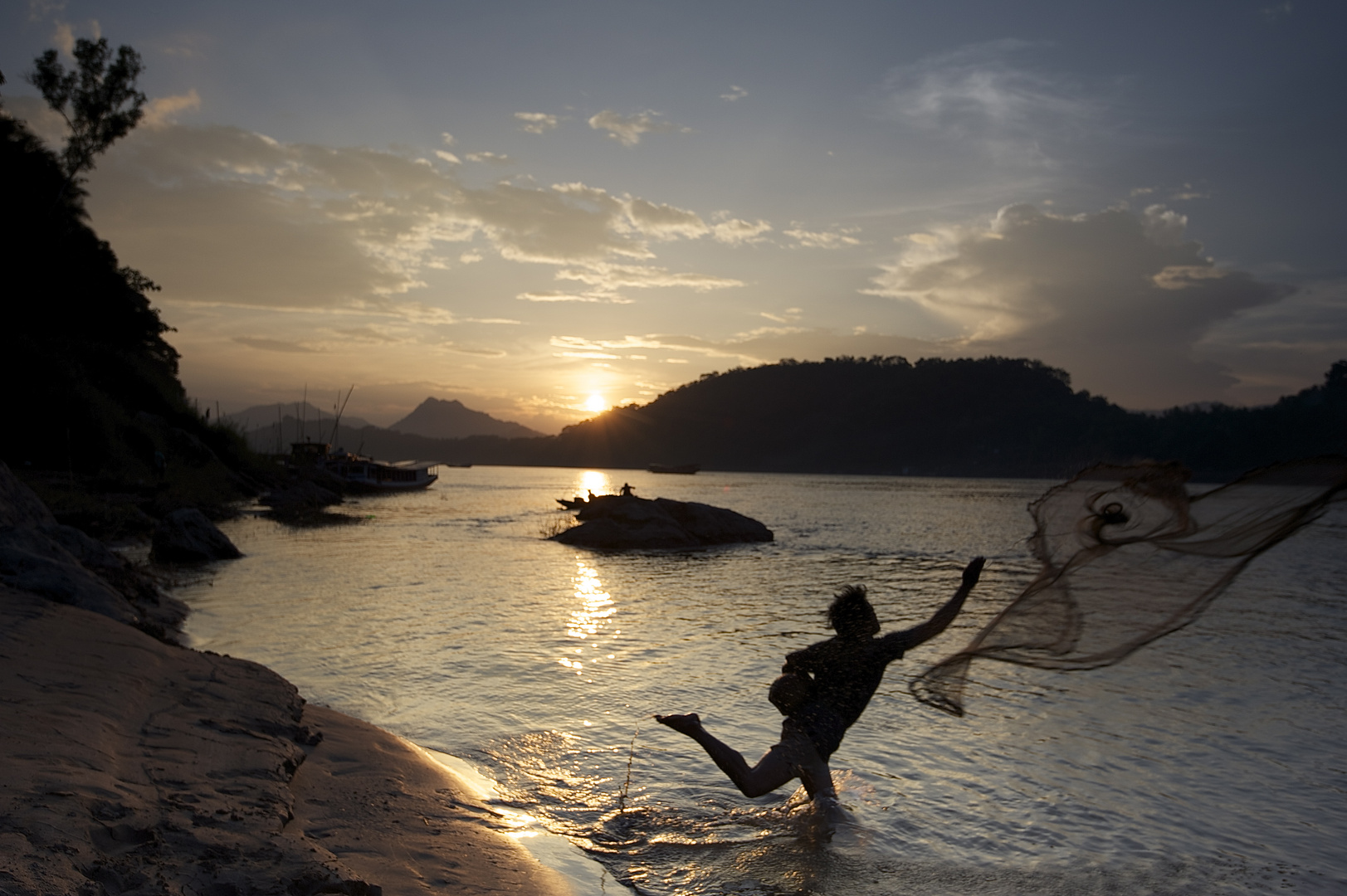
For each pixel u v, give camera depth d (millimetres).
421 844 3922
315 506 38688
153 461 38781
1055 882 3838
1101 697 7094
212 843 3094
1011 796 4918
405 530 28469
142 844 2990
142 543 20031
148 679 5281
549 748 5805
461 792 4801
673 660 8531
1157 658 8602
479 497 61500
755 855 4168
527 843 4211
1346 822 4504
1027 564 18859
